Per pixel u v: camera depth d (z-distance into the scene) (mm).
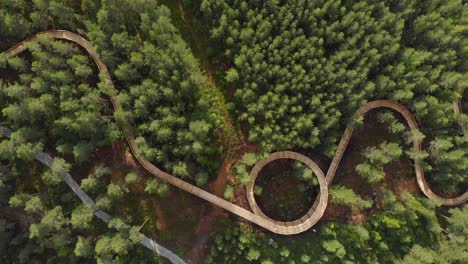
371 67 42719
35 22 40125
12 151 39531
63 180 43781
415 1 43062
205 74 44062
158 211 44188
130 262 43625
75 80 41250
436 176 47219
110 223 40812
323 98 42312
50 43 39656
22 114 39500
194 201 44500
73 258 44500
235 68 43156
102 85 38812
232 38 40438
